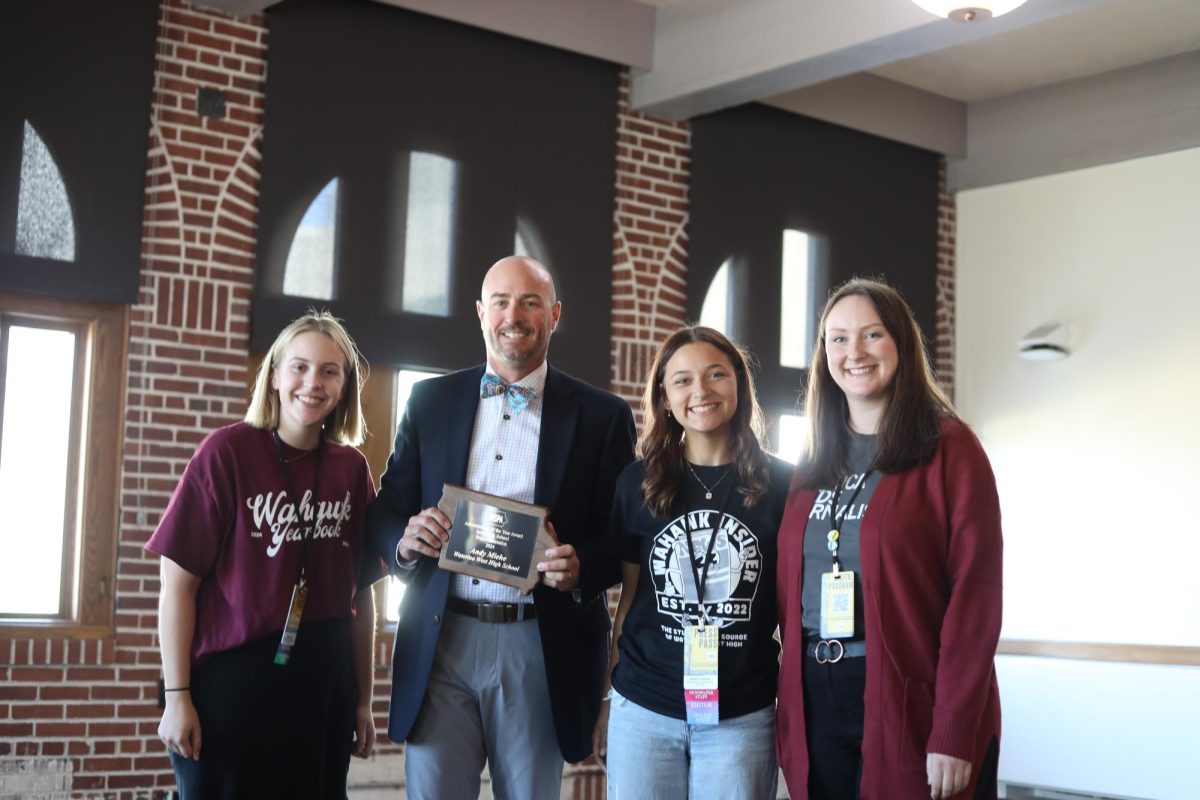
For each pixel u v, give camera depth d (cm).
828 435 306
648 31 702
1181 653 694
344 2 611
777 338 754
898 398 295
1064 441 784
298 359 332
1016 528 797
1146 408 750
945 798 272
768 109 764
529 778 344
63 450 551
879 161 816
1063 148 800
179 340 564
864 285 304
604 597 366
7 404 541
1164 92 757
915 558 285
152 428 557
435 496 352
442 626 344
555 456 352
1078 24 713
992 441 819
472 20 641
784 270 761
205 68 577
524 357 350
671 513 320
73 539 548
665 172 720
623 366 693
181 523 324
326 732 332
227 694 320
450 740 343
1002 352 821
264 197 582
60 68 540
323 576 335
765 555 316
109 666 540
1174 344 742
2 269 522
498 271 354
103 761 535
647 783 314
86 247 542
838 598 289
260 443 333
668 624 317
